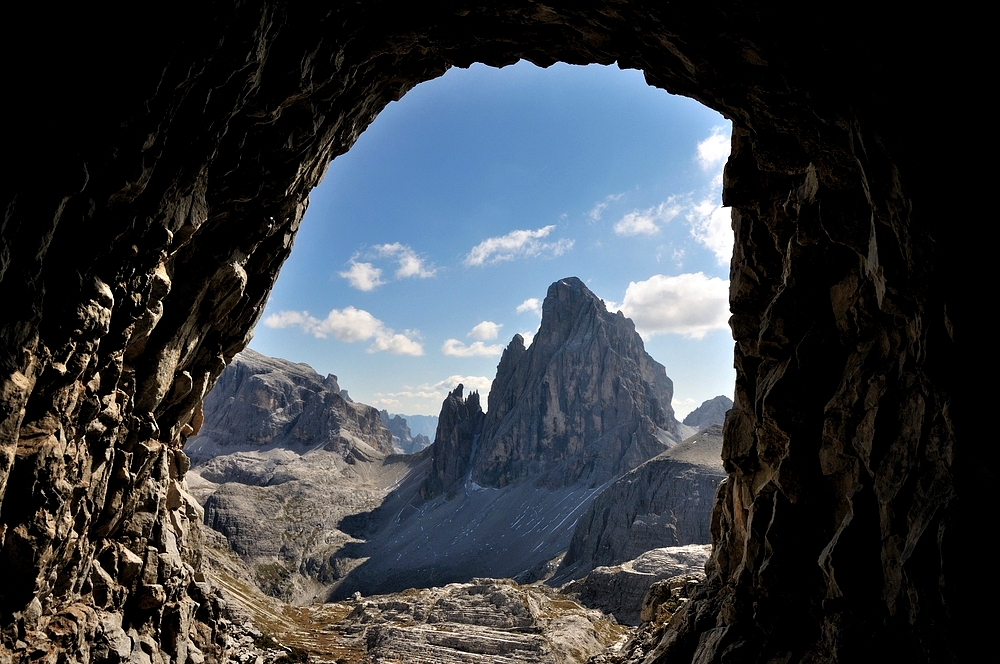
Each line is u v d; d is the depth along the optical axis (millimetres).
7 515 19781
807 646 27766
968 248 18484
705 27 22734
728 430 38781
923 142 18875
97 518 27141
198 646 38438
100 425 24250
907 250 20391
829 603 25359
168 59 18188
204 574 41688
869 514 24547
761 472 36219
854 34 19172
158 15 17406
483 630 127875
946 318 19188
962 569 18453
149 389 28266
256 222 29438
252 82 22219
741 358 38094
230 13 18797
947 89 18047
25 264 17750
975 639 18281
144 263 23406
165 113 19547
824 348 29781
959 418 19031
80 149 17984
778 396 30188
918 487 21344
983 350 18562
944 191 18672
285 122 26219
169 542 34125
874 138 20594
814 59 21250
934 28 17438
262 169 27062
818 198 26922
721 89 25844
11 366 18000
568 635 124812
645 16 24031
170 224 23812
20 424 18812
